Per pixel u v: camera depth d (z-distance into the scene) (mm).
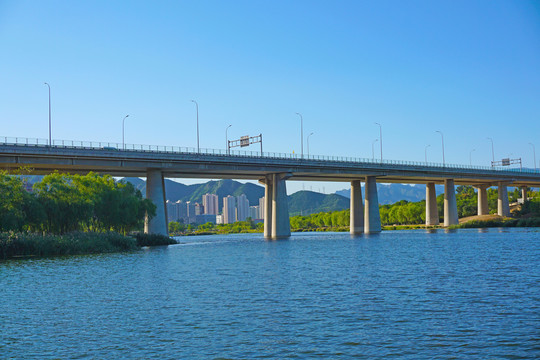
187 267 60688
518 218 184250
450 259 62062
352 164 148625
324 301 35062
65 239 81812
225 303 35219
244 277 49688
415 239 112750
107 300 37531
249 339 25656
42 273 54812
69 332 27891
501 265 53500
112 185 100750
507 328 26422
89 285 45438
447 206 185000
